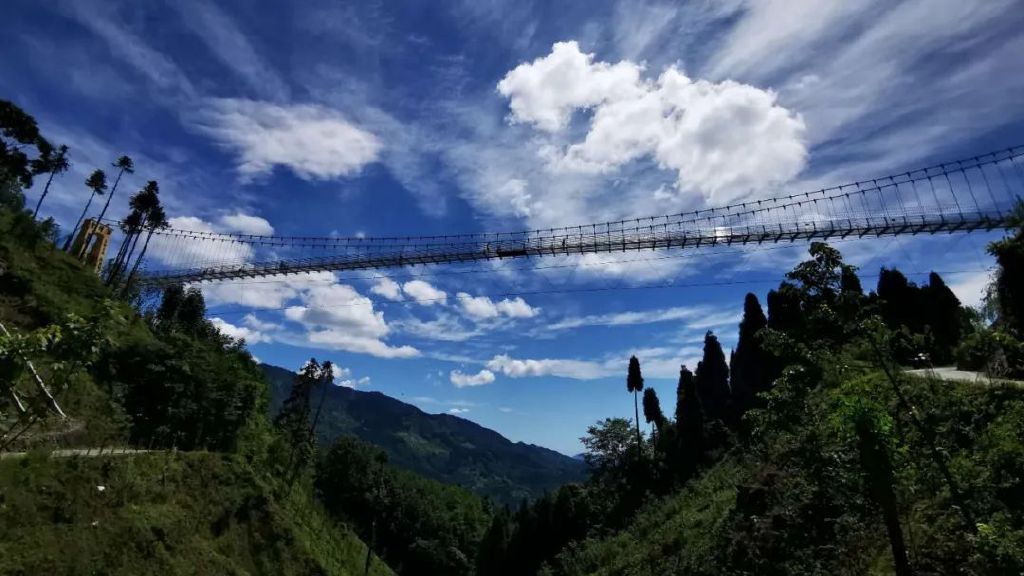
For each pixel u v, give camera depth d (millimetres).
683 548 26781
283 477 63656
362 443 121625
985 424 11820
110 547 30219
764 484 21625
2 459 29047
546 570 50969
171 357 50625
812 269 11172
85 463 33062
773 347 11609
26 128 63688
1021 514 9992
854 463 10297
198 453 44688
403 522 110438
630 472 57625
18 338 7043
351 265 65250
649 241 54250
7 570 24688
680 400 54906
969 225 49406
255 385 63875
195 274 78375
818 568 15875
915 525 13930
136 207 71312
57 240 60625
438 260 60281
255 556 43062
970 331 17844
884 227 50406
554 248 56250
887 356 10750
